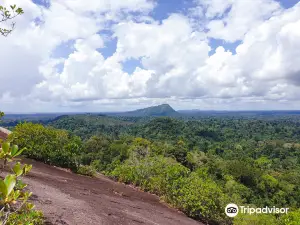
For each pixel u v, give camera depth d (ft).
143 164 34.06
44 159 31.09
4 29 11.06
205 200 23.70
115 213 15.47
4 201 3.84
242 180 126.72
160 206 24.08
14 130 31.53
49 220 10.90
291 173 153.28
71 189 19.08
